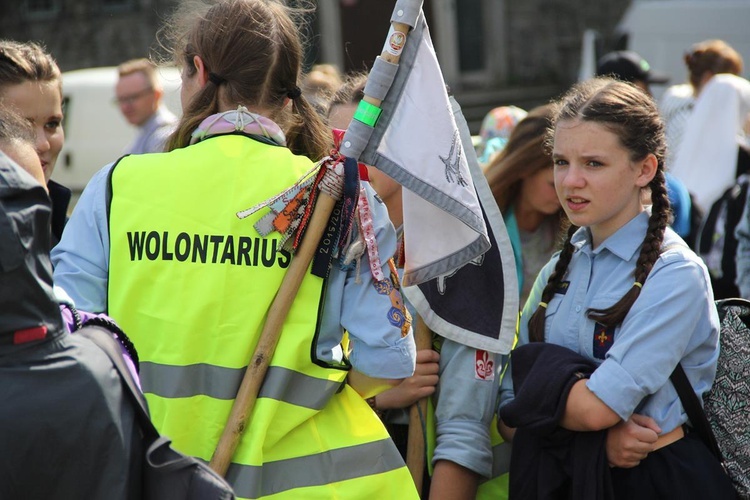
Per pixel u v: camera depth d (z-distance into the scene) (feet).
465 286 21.03
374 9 109.70
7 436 12.39
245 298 16.88
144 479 13.41
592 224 19.13
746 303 20.10
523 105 106.93
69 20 108.58
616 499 18.65
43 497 12.63
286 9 19.62
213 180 17.35
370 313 17.43
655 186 19.40
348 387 18.13
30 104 22.12
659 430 18.26
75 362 12.89
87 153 72.79
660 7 83.92
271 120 18.20
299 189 17.22
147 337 16.87
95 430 12.80
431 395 21.54
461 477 20.58
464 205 18.02
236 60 17.88
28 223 12.45
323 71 41.27
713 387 19.56
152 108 52.31
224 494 13.41
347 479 17.30
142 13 106.11
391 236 18.08
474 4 114.21
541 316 20.24
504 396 21.15
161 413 16.57
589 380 18.26
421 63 18.25
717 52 49.78
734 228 36.68
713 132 45.60
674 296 18.28
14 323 12.51
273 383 16.65
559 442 18.83
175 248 17.01
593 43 74.90
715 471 18.48
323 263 17.26
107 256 17.40
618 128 18.61
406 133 17.94
